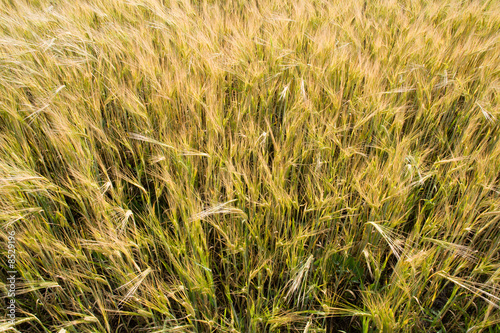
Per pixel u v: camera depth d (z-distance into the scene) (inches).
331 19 145.9
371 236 78.5
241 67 111.3
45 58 111.0
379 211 75.1
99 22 146.0
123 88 96.2
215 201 69.3
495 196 79.7
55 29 129.4
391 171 74.3
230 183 69.7
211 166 78.3
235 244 66.2
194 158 84.3
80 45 119.6
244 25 143.3
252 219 73.2
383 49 123.0
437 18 163.8
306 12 151.2
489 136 99.6
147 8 145.9
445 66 115.2
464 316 71.9
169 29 134.8
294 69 115.2
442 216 79.3
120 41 121.3
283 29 130.7
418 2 169.3
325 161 80.7
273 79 112.0
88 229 78.5
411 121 110.3
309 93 98.4
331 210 76.1
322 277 72.1
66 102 91.7
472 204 69.9
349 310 63.2
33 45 114.7
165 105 94.8
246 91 105.6
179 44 119.2
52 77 104.7
